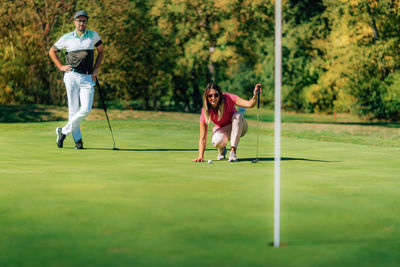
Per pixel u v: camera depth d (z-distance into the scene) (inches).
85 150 521.7
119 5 1333.7
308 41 1631.4
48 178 324.8
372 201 262.2
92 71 539.5
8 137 665.0
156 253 169.5
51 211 228.7
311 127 970.7
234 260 163.3
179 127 918.4
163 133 757.9
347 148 580.4
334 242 185.6
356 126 992.2
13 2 1159.6
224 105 437.4
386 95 1186.0
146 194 271.4
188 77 1606.8
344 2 1198.9
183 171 366.0
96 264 158.6
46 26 1203.2
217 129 455.2
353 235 196.2
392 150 556.4
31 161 419.5
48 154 475.5
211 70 1658.5
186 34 1517.0
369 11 1173.1
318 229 204.2
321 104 1509.6
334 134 820.6
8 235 190.4
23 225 204.5
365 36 1193.4
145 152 509.0
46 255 167.0
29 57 1186.0
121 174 346.6
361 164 427.5
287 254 170.4
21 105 1141.1
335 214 231.3
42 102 1217.4
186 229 200.2
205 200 257.0
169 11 1456.7
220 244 180.5
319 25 1615.4
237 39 1556.3
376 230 204.1
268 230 200.5
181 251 172.1
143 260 162.4
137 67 1411.2
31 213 224.8
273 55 1694.1
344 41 1214.3
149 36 1425.9
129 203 247.6
